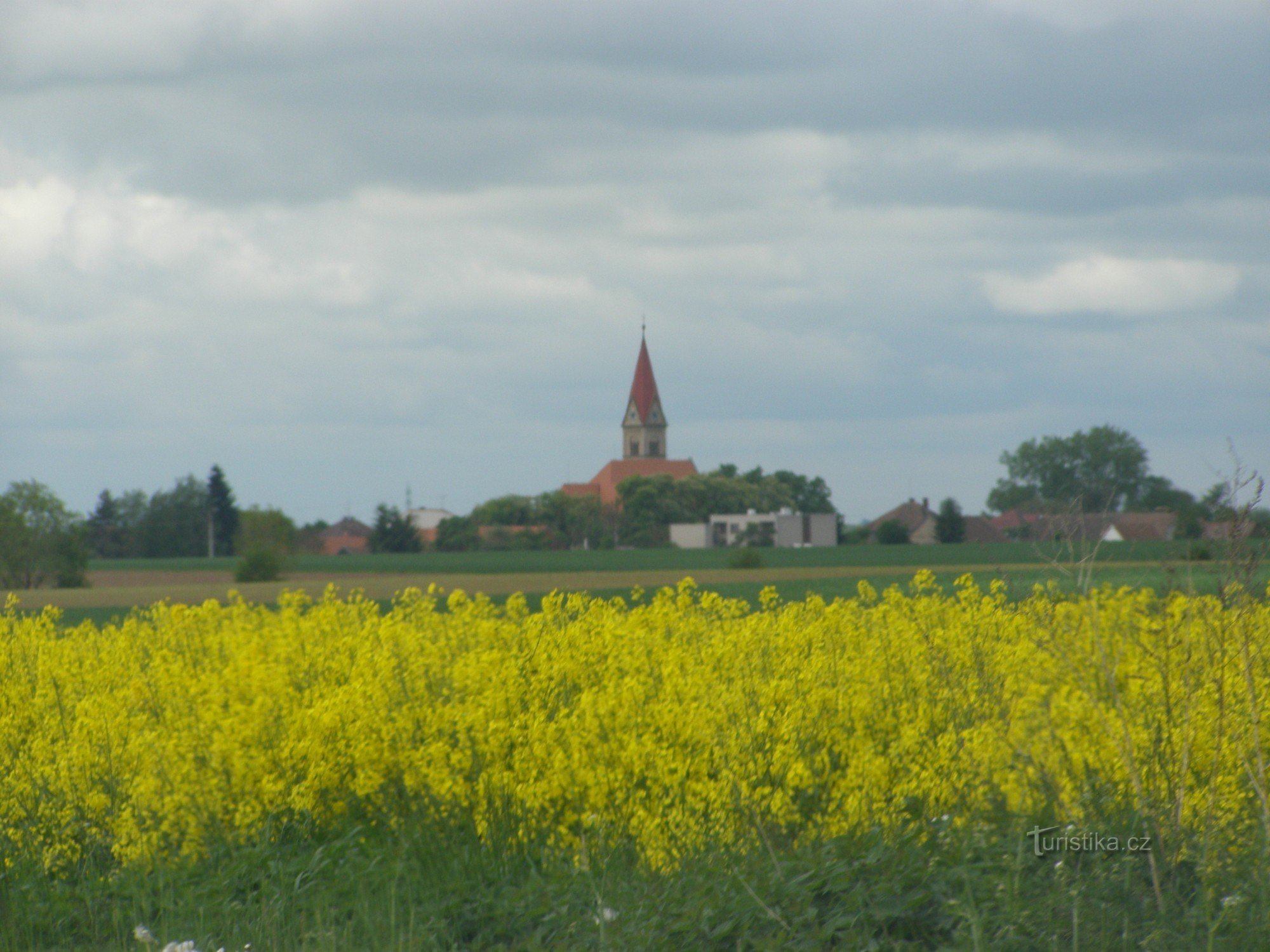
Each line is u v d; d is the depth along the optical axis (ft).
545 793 95.96
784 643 127.03
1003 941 68.80
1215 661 84.38
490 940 82.33
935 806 89.45
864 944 72.02
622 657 119.34
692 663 118.21
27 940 87.97
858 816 87.81
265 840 99.86
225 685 118.73
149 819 99.76
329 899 88.99
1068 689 89.35
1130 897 73.51
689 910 77.20
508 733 103.71
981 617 134.82
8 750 119.14
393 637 131.64
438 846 95.76
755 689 107.76
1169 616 91.09
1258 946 66.49
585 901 83.30
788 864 81.25
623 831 93.04
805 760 97.55
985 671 108.78
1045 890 73.31
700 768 95.66
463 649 147.33
